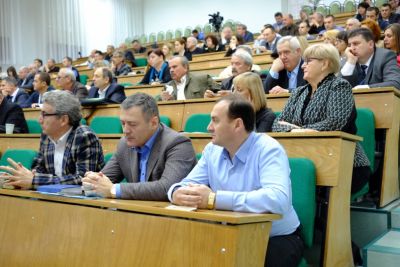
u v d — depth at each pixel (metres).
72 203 1.54
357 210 2.30
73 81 4.80
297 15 10.83
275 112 2.80
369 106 2.52
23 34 10.52
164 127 1.89
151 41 12.15
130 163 1.91
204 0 12.17
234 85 2.47
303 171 1.78
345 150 1.88
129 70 7.21
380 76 2.91
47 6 11.06
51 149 2.18
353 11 9.45
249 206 1.33
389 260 1.82
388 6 6.97
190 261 1.20
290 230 1.60
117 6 12.69
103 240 1.40
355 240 2.29
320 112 2.18
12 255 1.67
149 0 13.16
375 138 2.55
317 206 1.91
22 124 3.99
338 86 2.17
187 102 3.48
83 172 2.06
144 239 1.31
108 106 4.07
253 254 1.21
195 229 1.21
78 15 11.77
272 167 1.47
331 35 4.01
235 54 3.56
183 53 7.79
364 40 2.97
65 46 11.44
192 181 1.65
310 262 1.97
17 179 1.83
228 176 1.58
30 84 7.22
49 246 1.55
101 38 12.32
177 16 12.66
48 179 1.88
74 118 2.15
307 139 1.90
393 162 2.52
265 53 5.92
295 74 3.23
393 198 2.51
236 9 11.67
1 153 3.51
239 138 1.53
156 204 1.41
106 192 1.61
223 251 1.16
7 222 1.72
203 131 3.02
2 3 10.12
